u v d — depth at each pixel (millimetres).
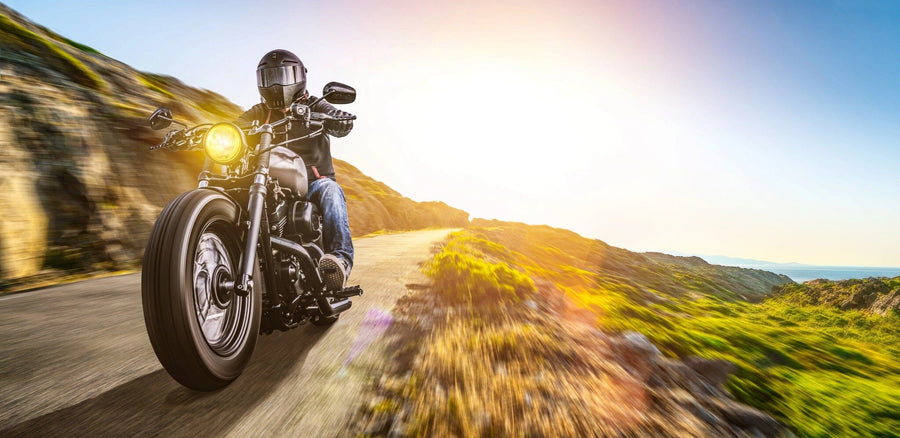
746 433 2668
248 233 2441
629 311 8531
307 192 3299
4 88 10523
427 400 2432
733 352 7207
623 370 3406
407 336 3707
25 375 2789
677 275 102500
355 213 43156
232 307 2602
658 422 2488
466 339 3711
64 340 3705
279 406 2277
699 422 2615
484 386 2699
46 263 9398
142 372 2814
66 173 10508
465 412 2312
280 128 2896
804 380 5559
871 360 11906
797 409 3814
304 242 3158
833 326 48688
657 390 3072
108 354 3248
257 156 2588
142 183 12297
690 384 3541
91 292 6457
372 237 26531
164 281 2010
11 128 9945
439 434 2064
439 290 6129
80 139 11227
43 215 9695
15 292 7094
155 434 1973
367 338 3578
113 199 11273
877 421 3943
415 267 8938
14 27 12969
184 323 2037
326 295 3299
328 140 3689
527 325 4441
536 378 2928
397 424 2135
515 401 2518
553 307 6559
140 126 13188
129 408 2250
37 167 10000
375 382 2648
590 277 22438
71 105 11633
